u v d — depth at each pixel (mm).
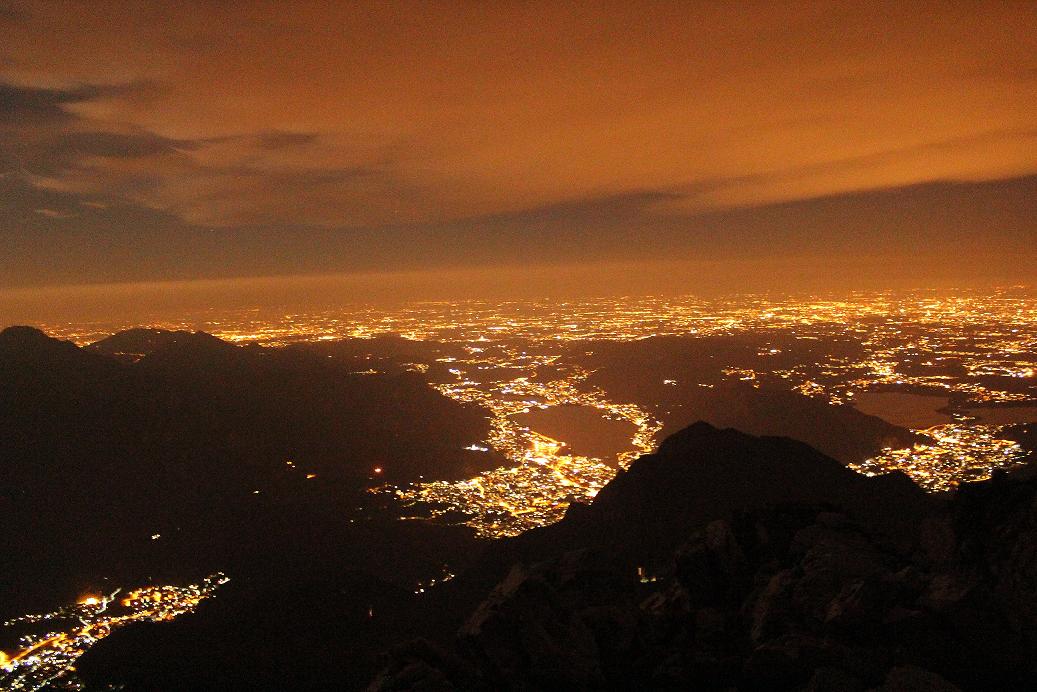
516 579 9430
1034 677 7441
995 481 9664
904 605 8227
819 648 7855
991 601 7891
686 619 9414
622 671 8484
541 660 8281
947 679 7539
